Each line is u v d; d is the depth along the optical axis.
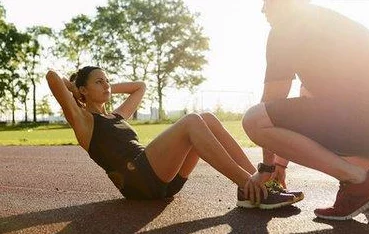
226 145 3.63
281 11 3.03
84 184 5.01
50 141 14.66
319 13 2.96
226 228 2.91
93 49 53.19
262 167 3.34
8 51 51.50
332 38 2.90
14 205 3.81
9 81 52.22
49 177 5.66
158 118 49.53
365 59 2.86
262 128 3.10
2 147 12.35
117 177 3.72
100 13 52.94
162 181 3.65
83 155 9.22
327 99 2.94
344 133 2.93
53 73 3.49
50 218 3.28
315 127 2.98
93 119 3.69
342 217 3.07
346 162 2.98
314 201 3.85
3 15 51.06
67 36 52.72
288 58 3.03
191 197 4.06
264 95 3.22
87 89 3.83
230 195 4.18
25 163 7.59
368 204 3.00
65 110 3.60
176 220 3.15
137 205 3.70
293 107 3.00
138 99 4.32
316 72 2.94
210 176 5.61
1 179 5.52
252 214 3.31
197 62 52.53
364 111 2.88
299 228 2.89
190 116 3.40
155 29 52.72
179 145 3.48
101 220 3.18
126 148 3.66
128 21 52.91
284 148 3.07
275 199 3.41
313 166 3.05
